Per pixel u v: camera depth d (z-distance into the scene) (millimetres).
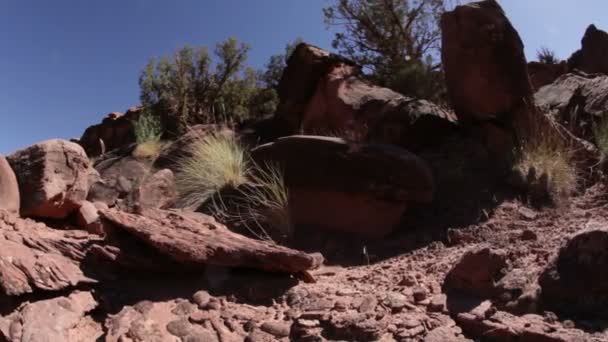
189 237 3826
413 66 10070
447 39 6965
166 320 3127
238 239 4105
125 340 2826
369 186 5336
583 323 2740
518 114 6566
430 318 2932
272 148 5934
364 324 2822
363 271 4215
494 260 3191
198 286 3602
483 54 6594
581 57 12289
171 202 6320
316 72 8953
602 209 4941
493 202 5535
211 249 3660
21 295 3090
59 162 5195
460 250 4328
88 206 5383
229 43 13383
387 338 2764
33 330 2779
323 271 4320
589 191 5582
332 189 5484
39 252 3549
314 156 5590
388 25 12031
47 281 3193
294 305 3320
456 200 5727
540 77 12422
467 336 2781
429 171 5465
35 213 4977
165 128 12094
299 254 3711
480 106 6754
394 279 3760
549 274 3020
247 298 3488
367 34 12305
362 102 8016
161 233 3785
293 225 5508
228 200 6086
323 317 2998
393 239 5168
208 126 9367
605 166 5910
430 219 5469
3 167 4855
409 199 5289
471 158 6566
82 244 3814
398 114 7453
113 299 3361
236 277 3729
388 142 7312
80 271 3473
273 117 9984
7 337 2742
